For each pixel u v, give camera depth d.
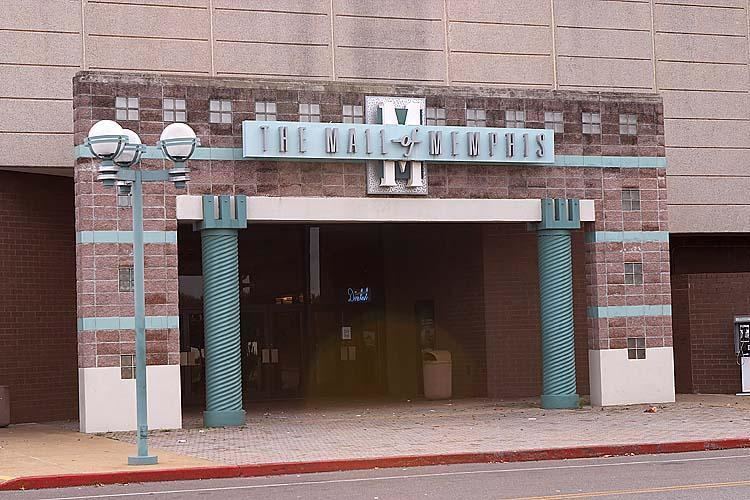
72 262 29.03
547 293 26.92
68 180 29.08
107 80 23.89
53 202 28.69
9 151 27.06
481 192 26.42
